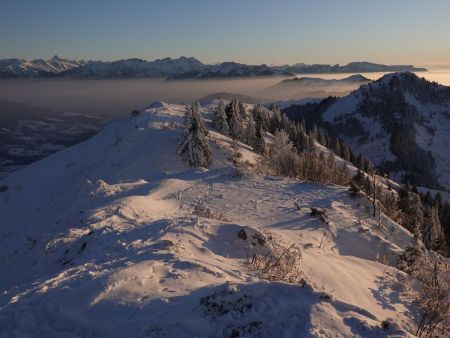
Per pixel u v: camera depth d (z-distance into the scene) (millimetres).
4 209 45219
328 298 6383
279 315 5984
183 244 11023
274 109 95438
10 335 6445
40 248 14672
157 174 35875
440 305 9523
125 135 59688
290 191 22406
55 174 55281
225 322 5883
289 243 13312
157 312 6422
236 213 18609
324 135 111688
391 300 10203
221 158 48938
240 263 10312
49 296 7344
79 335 6207
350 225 18062
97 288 7137
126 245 11672
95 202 23500
